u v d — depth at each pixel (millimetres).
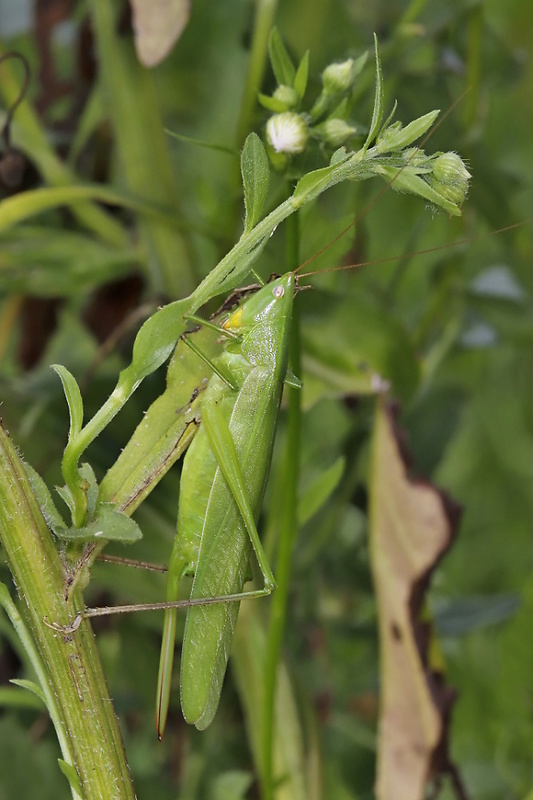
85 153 446
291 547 371
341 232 355
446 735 392
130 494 322
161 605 331
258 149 313
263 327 347
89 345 483
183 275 412
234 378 346
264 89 410
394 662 397
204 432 341
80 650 316
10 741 421
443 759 394
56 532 312
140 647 439
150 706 439
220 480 342
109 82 406
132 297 441
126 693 442
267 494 445
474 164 453
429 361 456
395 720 397
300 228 368
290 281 348
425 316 462
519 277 488
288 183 358
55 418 418
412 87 456
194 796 428
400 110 458
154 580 401
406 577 393
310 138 350
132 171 409
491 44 490
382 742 398
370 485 398
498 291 456
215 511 342
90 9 408
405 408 413
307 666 453
